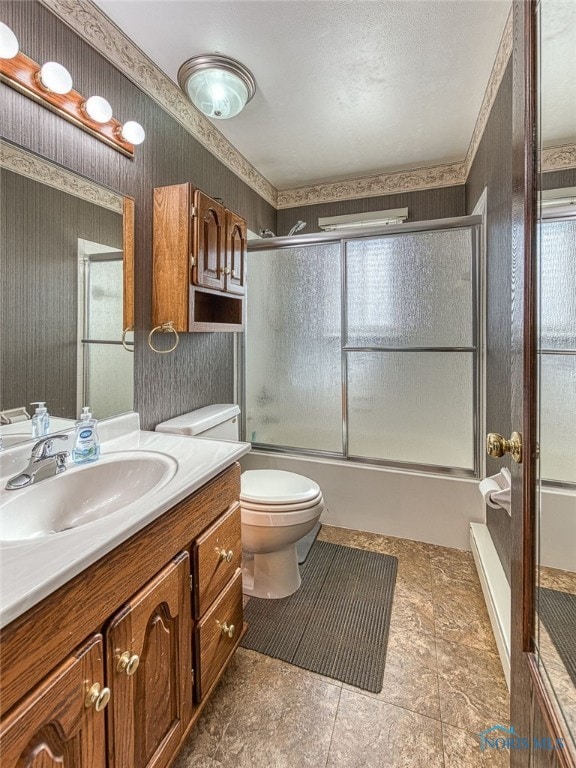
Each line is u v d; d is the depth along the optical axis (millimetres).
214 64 1609
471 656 1376
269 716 1159
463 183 2602
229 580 1217
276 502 1605
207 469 1104
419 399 2244
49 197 1187
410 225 2191
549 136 778
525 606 793
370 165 2658
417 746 1070
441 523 2123
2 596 555
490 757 1040
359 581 1812
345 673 1310
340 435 2432
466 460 2168
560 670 698
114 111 1447
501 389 1653
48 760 598
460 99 1918
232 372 2525
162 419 1785
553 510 773
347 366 2383
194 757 1049
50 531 988
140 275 1584
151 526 862
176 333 1692
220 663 1150
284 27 1449
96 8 1348
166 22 1422
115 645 745
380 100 1923
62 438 1118
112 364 1463
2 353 1063
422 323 2217
